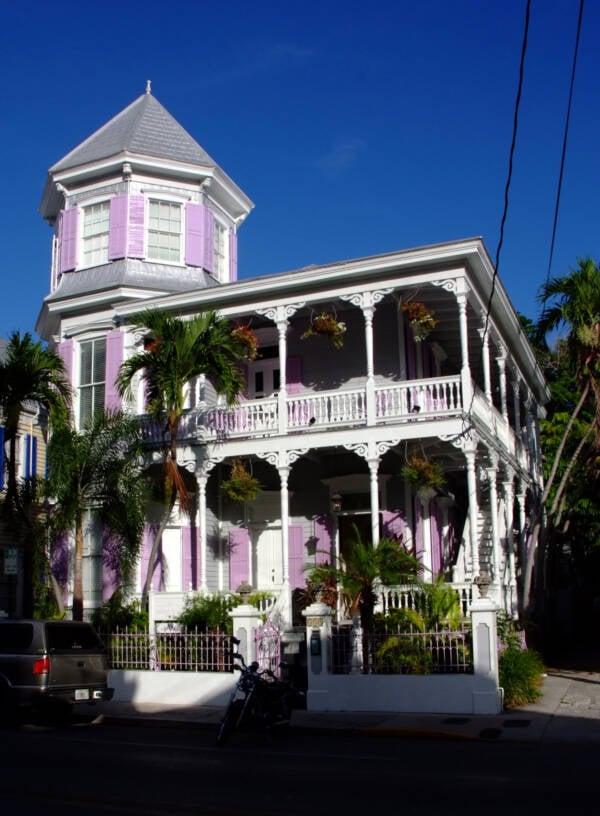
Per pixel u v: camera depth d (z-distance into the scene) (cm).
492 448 2097
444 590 1630
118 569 2206
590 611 3725
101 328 2406
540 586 2503
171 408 1923
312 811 798
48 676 1434
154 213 2505
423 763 1071
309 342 2336
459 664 1534
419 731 1317
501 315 2273
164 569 2250
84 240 2527
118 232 2455
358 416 1984
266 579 2303
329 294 2055
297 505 2302
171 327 1925
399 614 1609
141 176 2491
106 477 1938
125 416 2022
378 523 1953
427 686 1514
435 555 2227
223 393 1983
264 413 2083
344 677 1560
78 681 1479
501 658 1606
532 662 1689
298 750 1195
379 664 1563
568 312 2223
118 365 2342
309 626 1594
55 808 812
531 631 2331
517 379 2630
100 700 1501
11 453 1962
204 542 2077
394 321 2255
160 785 925
